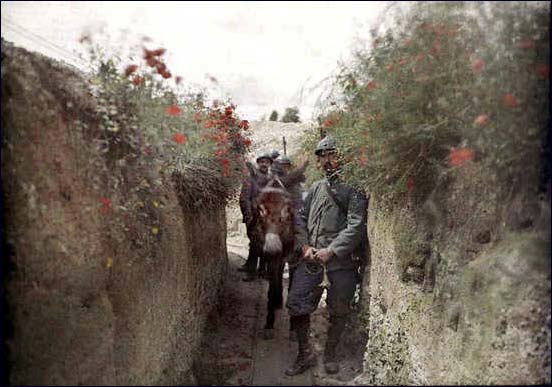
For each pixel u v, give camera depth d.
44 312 2.54
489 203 3.03
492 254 2.90
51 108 2.79
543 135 2.70
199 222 5.34
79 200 2.87
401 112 3.63
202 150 4.44
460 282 3.14
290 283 5.06
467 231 3.18
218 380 4.62
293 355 5.19
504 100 2.80
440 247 3.47
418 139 3.55
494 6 3.07
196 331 4.94
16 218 2.45
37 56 2.97
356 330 5.11
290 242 5.16
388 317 4.30
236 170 6.27
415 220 3.83
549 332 2.45
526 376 2.46
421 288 3.73
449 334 3.21
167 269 4.02
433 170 3.67
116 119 3.37
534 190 2.70
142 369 3.41
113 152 3.35
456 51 3.36
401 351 3.96
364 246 5.09
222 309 6.48
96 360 2.83
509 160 2.81
